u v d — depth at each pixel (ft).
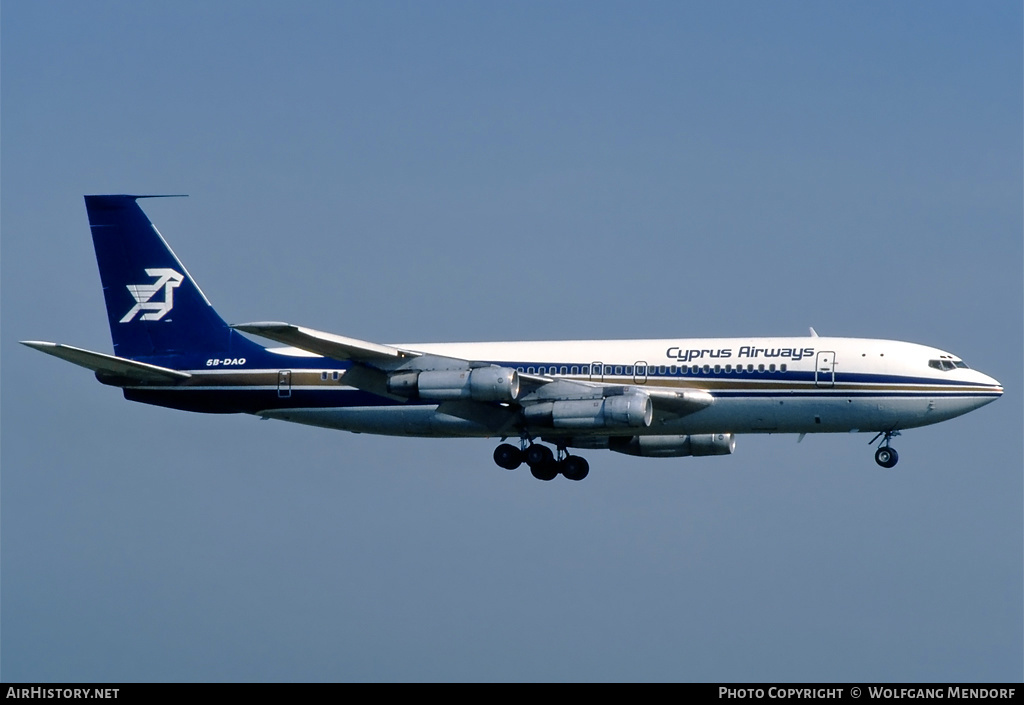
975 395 648.38
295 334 610.24
